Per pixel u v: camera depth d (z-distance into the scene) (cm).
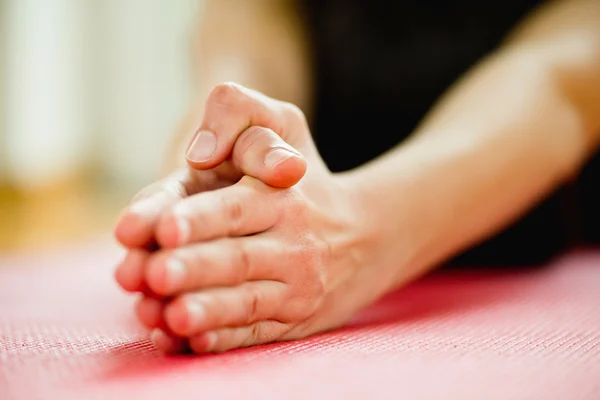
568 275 103
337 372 53
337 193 63
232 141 59
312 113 121
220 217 55
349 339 60
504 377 53
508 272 108
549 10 97
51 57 398
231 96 59
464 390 52
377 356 56
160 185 58
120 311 76
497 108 77
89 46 412
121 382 52
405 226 67
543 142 77
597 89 83
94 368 54
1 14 374
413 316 70
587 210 150
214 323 55
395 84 113
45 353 58
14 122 386
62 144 409
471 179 72
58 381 53
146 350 58
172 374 53
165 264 53
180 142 86
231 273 55
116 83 419
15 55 382
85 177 422
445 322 67
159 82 419
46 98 398
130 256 53
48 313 75
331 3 118
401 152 72
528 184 77
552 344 60
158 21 414
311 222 60
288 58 118
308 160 62
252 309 56
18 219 283
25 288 99
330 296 61
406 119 113
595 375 54
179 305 53
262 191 57
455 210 71
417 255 69
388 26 113
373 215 65
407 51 112
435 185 70
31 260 150
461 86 84
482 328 65
